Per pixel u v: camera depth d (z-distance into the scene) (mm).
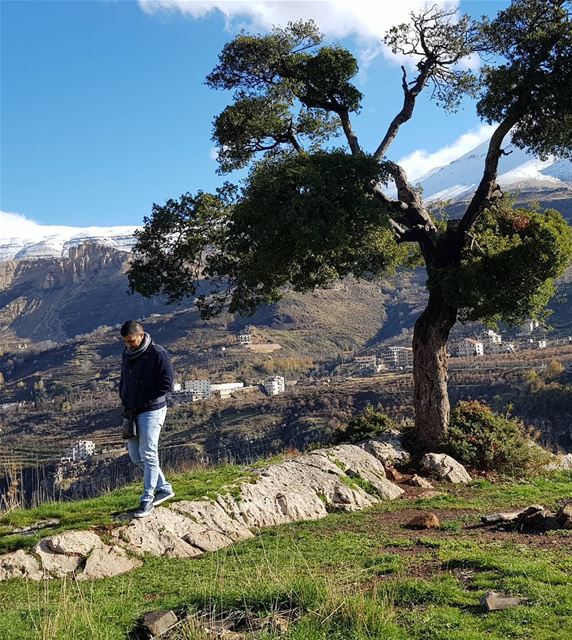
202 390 118812
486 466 15477
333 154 15141
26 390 169625
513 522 9391
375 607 5148
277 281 17859
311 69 17453
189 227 16703
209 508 10039
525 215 16578
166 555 8766
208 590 6176
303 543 8852
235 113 17562
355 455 14148
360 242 15430
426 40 17438
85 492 22984
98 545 8484
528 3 15648
